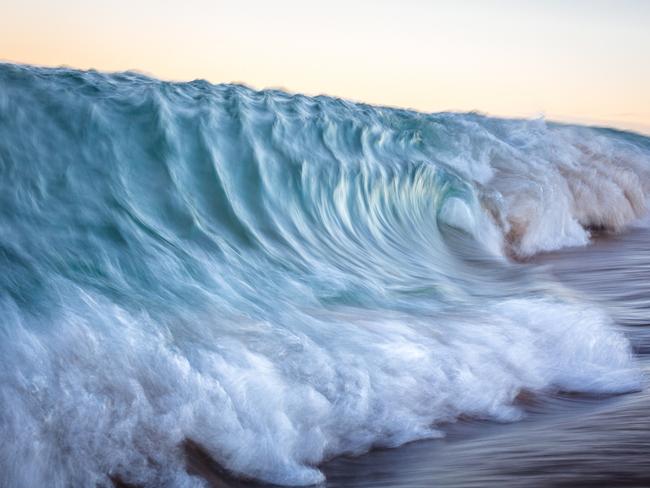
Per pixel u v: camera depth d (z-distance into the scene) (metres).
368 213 10.97
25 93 7.95
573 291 9.56
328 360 5.59
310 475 4.71
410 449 5.12
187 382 4.86
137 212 7.72
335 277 8.22
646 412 5.75
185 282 6.80
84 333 5.04
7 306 5.21
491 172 14.20
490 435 5.36
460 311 7.66
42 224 6.80
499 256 11.78
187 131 9.12
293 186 9.94
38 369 4.62
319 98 12.85
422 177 12.38
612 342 7.00
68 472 4.31
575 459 4.84
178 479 4.47
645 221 16.02
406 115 14.32
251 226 8.82
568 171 15.74
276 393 5.10
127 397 4.65
